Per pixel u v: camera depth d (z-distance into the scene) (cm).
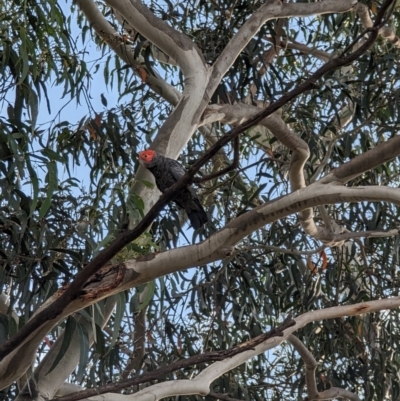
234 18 555
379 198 307
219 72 476
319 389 546
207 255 307
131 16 451
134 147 521
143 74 543
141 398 350
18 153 337
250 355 392
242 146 606
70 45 454
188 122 459
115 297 362
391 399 569
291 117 563
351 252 555
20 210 346
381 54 567
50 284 364
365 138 552
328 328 550
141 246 326
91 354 459
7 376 304
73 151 502
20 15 404
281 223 551
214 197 596
